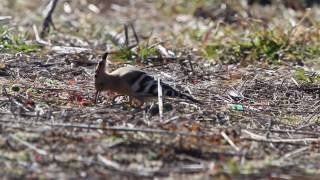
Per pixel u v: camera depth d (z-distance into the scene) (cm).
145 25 2300
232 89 1462
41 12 2394
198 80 1545
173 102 1321
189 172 991
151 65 1653
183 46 1855
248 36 1895
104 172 978
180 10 2525
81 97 1341
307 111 1360
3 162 997
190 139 1092
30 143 1063
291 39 1869
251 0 2445
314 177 995
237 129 1168
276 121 1270
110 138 1089
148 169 993
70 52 1711
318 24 2027
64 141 1074
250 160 1049
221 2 2444
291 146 1126
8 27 1934
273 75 1600
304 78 1573
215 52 1772
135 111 1262
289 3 2452
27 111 1223
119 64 1647
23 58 1630
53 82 1452
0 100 1277
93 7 2534
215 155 1055
